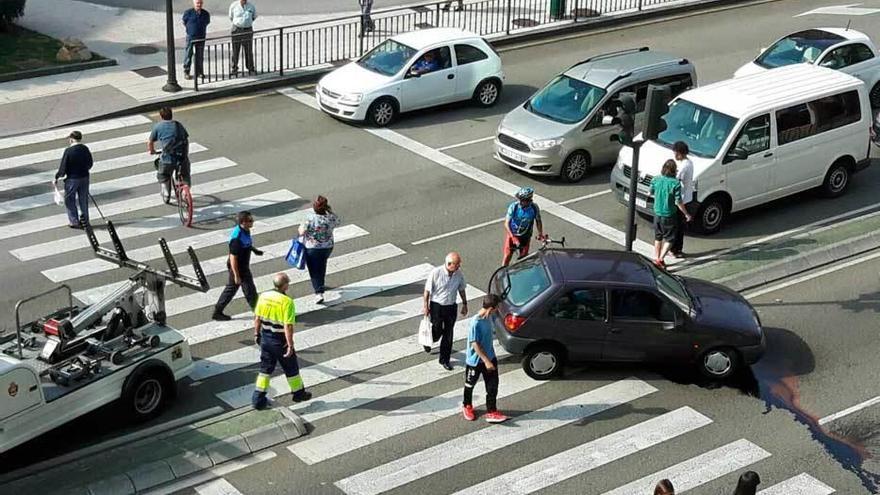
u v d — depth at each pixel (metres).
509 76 34.56
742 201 25.11
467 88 31.58
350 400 18.47
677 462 17.19
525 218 21.69
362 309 21.31
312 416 18.00
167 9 31.00
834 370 19.73
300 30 37.31
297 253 20.78
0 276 21.95
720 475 16.91
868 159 27.02
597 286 18.75
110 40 35.66
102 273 22.22
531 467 16.94
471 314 21.25
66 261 22.69
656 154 24.81
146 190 26.12
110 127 29.70
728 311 19.36
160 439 17.03
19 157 27.59
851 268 23.41
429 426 17.86
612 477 16.77
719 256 23.72
